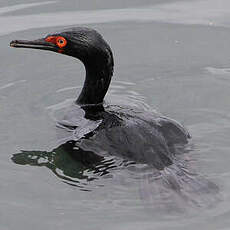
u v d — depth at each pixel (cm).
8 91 1373
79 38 1210
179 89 1375
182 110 1275
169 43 1602
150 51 1566
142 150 1058
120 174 1033
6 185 1030
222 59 1515
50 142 1155
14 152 1131
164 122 1128
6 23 1670
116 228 916
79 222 934
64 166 1074
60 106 1301
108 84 1248
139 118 1130
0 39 1602
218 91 1353
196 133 1167
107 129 1116
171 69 1474
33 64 1510
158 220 929
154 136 1081
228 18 1706
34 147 1143
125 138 1079
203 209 948
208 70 1461
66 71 1478
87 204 973
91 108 1236
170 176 1022
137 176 1027
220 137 1151
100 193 997
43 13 1725
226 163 1067
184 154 1084
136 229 912
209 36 1628
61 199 988
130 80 1428
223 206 952
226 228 906
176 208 953
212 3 1795
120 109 1212
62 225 931
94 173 1043
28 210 967
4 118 1253
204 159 1076
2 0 1798
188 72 1455
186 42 1603
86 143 1109
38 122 1231
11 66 1497
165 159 1054
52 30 1628
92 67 1228
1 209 971
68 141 1140
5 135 1189
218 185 1008
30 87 1394
